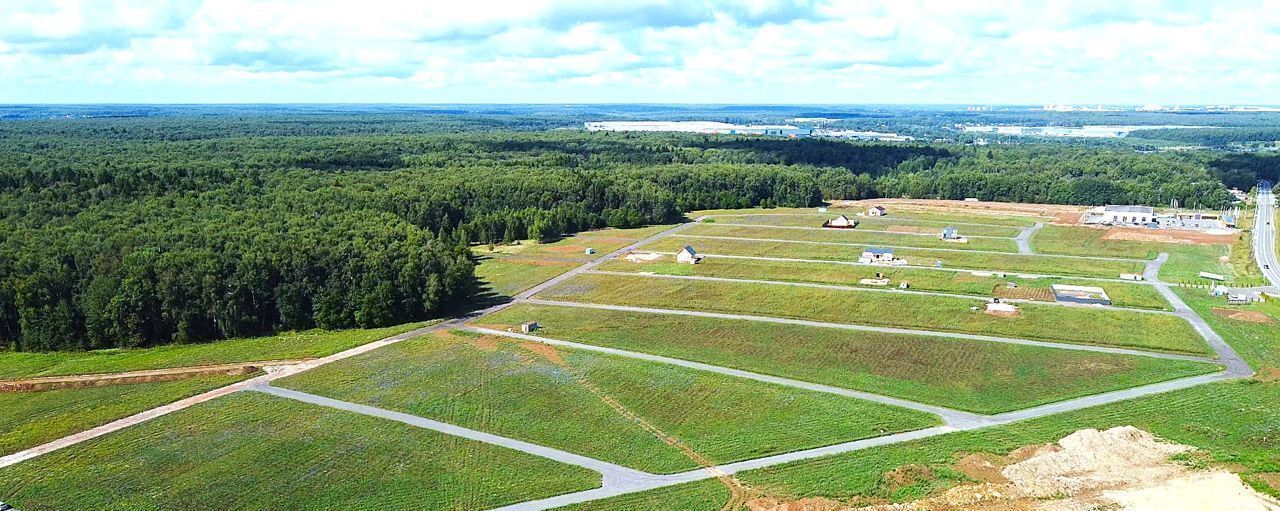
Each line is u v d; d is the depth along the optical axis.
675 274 137.62
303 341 100.25
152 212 122.56
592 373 85.75
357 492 61.03
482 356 92.31
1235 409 72.81
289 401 79.00
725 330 101.69
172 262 102.38
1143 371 83.31
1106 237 173.38
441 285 112.88
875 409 74.56
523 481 62.19
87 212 118.75
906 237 176.38
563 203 194.75
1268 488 56.56
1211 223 192.38
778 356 90.75
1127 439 64.69
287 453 67.56
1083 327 99.69
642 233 187.62
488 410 76.06
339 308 106.81
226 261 104.88
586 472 63.50
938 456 64.00
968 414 73.19
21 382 85.81
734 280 131.62
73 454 68.12
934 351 91.62
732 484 60.97
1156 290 119.88
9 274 98.75
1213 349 90.00
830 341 96.19
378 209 157.00
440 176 199.75
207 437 71.00
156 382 85.81
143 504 59.84
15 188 126.75
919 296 117.94
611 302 118.06
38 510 59.22
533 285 131.25
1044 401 75.81
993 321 103.31
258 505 59.44
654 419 73.44
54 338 97.31
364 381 84.31
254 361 92.19
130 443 70.06
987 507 55.72
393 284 108.88
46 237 106.94
